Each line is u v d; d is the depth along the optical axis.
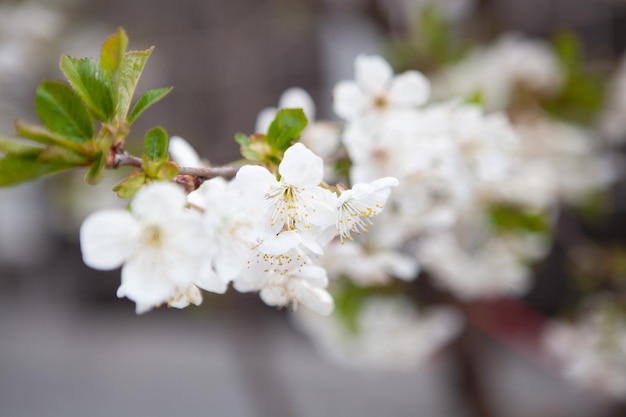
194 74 0.93
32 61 0.72
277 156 0.28
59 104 0.25
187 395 1.33
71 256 1.77
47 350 1.63
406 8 0.62
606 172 0.57
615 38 0.98
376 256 0.35
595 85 0.57
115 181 0.76
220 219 0.25
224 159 0.82
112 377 1.44
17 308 1.85
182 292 0.26
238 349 0.80
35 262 1.80
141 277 0.24
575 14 1.00
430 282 0.59
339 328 0.55
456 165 0.35
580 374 0.53
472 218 0.44
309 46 1.14
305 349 1.47
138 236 0.24
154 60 0.92
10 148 0.24
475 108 0.35
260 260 0.27
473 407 0.65
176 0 0.93
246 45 0.90
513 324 0.82
